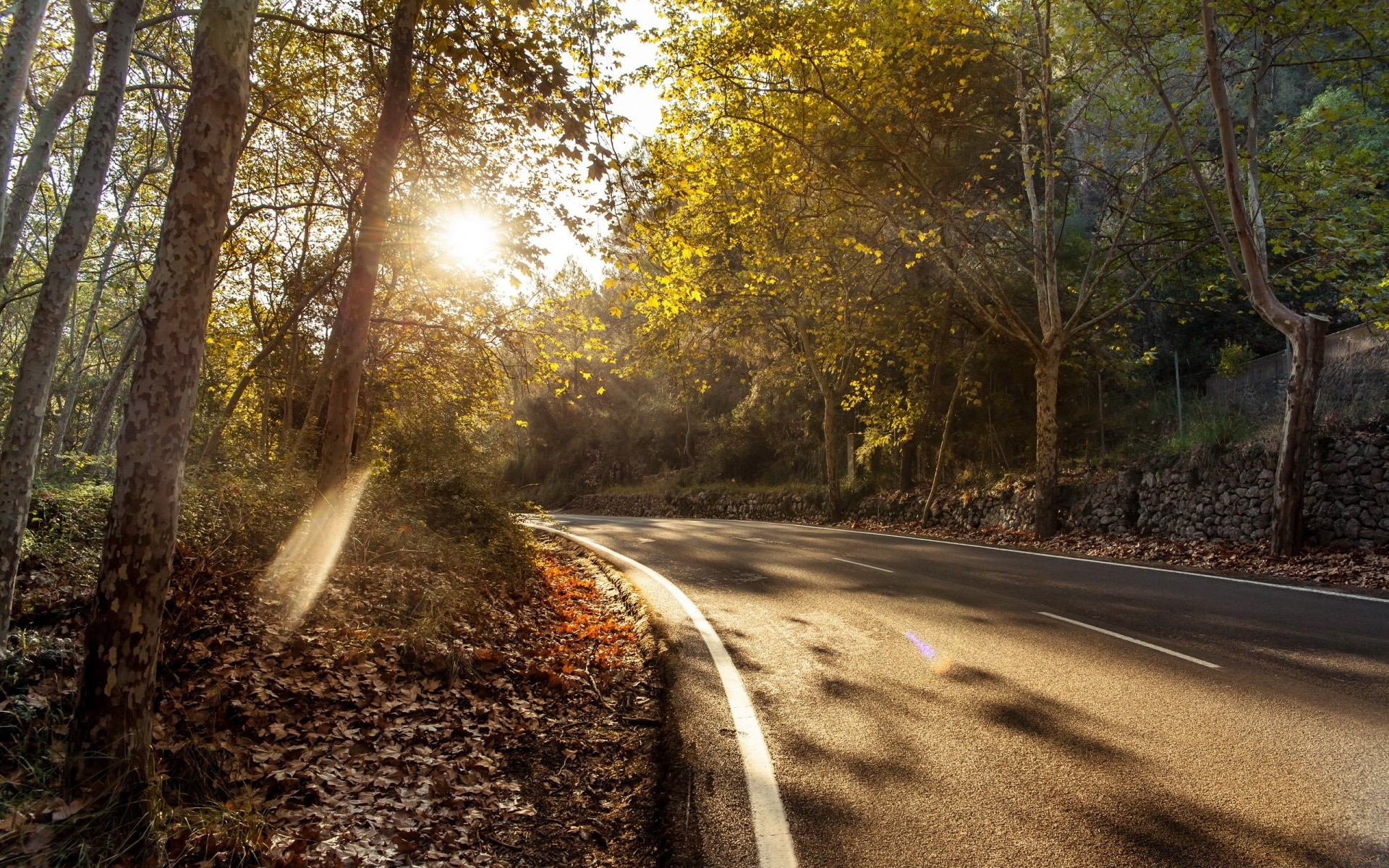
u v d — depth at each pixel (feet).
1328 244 40.75
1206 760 13.34
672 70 49.52
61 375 83.25
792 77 50.47
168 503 11.02
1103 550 48.32
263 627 18.67
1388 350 42.86
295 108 41.75
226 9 11.19
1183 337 73.97
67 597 18.62
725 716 16.71
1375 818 11.03
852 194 56.59
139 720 10.82
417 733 15.55
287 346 55.67
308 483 29.04
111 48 21.27
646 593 33.12
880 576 36.17
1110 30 42.42
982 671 19.39
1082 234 75.87
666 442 148.15
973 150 66.80
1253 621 24.02
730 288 73.31
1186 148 40.93
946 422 70.38
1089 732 14.85
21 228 23.30
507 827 12.30
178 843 10.19
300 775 12.88
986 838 10.91
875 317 69.97
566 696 19.31
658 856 11.09
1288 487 37.91
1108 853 10.36
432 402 50.80
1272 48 41.88
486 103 33.88
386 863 10.72
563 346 47.32
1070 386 68.54
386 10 31.04
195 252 11.02
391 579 25.59
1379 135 51.52
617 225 27.40
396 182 38.50
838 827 11.46
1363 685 17.25
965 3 46.83
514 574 35.37
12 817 9.97
